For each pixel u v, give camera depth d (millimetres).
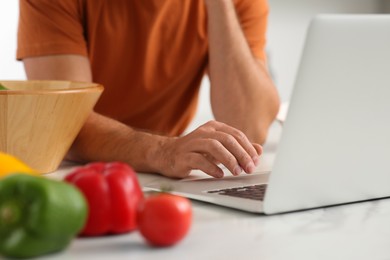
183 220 872
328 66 973
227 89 2117
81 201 814
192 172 1515
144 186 1301
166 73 2166
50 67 1921
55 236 800
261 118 2131
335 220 1051
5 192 801
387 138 1112
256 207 1064
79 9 2000
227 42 2117
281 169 1029
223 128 1445
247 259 842
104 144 1577
